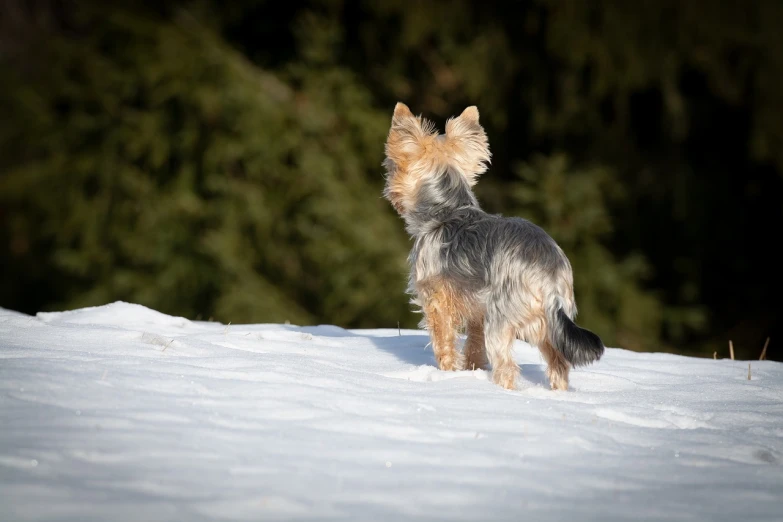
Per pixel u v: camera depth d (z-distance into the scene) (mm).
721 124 21172
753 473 4133
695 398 5906
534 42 20594
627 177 20891
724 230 21531
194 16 20453
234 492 3443
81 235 19688
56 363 5141
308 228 19000
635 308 19406
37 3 23312
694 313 20156
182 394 4727
